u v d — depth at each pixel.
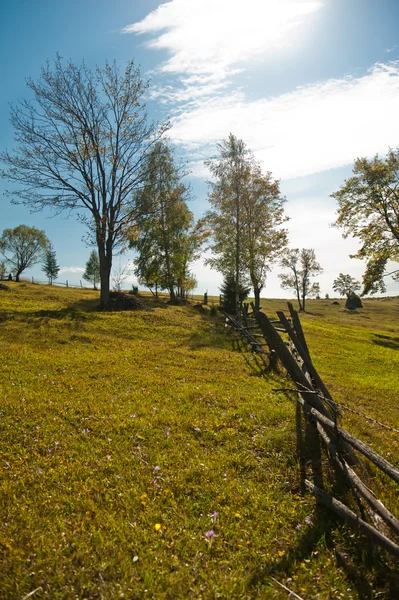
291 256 74.69
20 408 8.41
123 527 4.70
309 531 4.80
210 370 13.75
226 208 38.62
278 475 6.12
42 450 6.68
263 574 4.11
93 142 30.12
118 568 4.04
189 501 5.34
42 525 4.67
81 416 8.24
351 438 5.31
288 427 7.84
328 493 5.50
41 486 5.48
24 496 5.22
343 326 41.75
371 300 108.81
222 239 39.66
